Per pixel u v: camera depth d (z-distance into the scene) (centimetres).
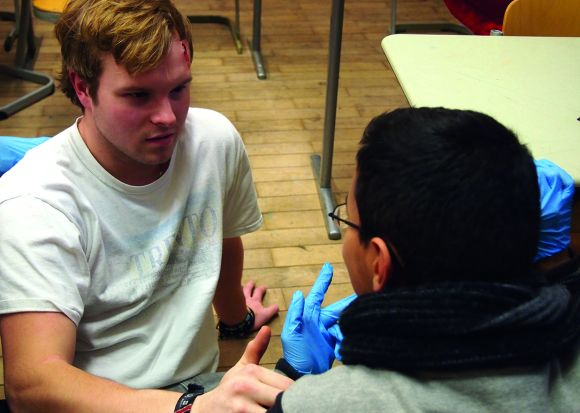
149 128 97
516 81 156
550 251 129
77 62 93
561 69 164
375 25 416
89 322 110
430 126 60
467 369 56
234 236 142
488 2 288
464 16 301
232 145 121
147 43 89
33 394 91
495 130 60
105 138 99
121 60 89
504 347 55
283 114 308
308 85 336
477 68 162
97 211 104
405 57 167
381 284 63
